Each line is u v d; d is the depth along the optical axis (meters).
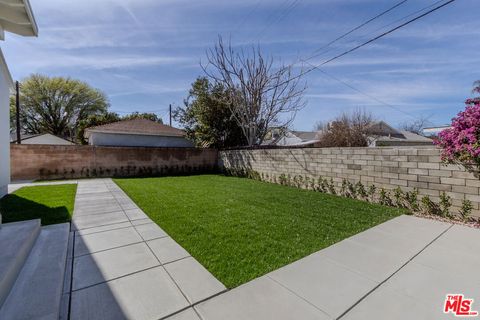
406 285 2.40
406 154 5.48
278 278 2.51
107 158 12.49
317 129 27.83
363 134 18.39
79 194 7.05
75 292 2.24
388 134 23.83
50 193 7.07
